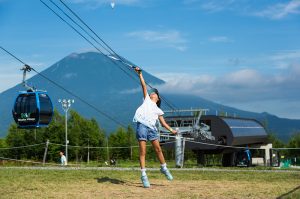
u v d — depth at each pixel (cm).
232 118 3956
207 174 1385
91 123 8000
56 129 7381
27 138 7362
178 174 1365
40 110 2694
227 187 1034
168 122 3650
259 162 4519
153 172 1431
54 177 1226
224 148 3575
